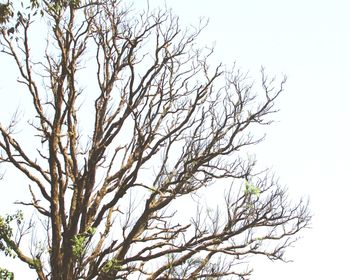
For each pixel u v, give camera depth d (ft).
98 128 55.36
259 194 50.52
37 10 42.24
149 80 53.26
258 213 53.06
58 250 48.39
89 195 50.21
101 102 56.75
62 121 52.80
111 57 57.52
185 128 53.26
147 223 52.42
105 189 53.83
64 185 50.16
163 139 52.24
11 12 40.55
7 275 46.01
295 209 54.75
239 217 52.80
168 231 52.19
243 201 53.47
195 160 52.19
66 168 52.31
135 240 51.49
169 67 55.31
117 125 51.78
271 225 53.88
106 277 46.62
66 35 53.11
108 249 46.37
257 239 52.75
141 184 49.65
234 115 54.70
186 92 55.98
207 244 51.08
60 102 52.70
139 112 52.60
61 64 55.36
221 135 54.03
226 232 51.90
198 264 51.83
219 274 50.96
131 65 50.90
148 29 55.57
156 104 54.39
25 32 49.88
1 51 50.83
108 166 54.75
